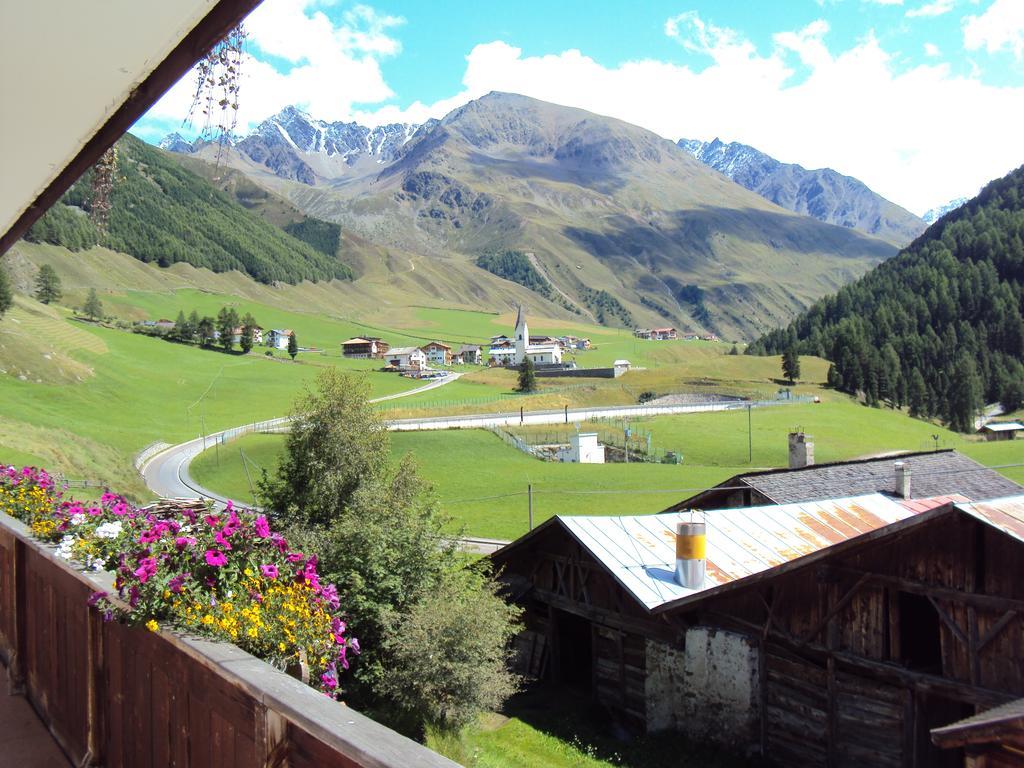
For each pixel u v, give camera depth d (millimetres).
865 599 16078
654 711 20094
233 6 2666
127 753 4859
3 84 3164
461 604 18344
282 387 128000
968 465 35812
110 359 122438
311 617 4668
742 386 144875
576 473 70125
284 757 3248
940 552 14594
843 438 96625
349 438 33188
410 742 2697
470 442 81875
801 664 17391
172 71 3117
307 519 31609
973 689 13930
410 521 21672
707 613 19562
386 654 19188
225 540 4793
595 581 22625
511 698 22562
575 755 17938
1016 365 178625
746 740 18250
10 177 4406
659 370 161375
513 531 47469
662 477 68250
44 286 171625
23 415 72500
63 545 5762
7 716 6531
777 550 22578
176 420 97625
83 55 2908
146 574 4340
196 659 3928
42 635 6434
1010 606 13461
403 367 169375
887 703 15711
